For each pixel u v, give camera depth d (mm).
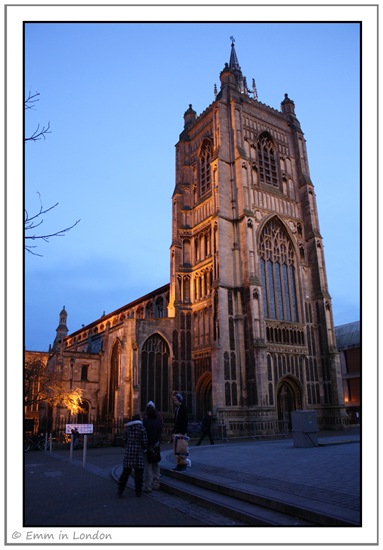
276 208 56250
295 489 11516
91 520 10445
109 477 18469
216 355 45688
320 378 52969
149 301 70000
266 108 61188
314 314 55406
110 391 57656
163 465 18344
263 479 13289
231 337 47125
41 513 11234
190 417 50062
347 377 73500
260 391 44312
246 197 51844
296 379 49938
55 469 21766
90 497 13633
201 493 12844
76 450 37719
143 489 14805
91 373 60281
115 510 11617
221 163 53312
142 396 49219
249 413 44625
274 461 17406
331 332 54062
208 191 57312
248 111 58656
